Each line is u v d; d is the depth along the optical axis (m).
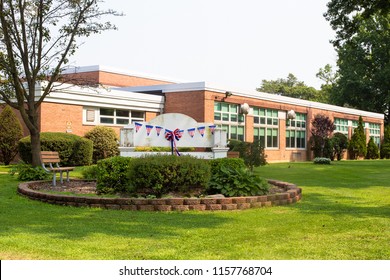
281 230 6.51
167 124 12.61
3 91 16.28
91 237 5.89
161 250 5.28
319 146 35.56
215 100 25.84
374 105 52.91
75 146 19.28
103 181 9.55
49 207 8.58
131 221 7.12
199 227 6.70
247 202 8.59
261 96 29.72
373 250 5.36
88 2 15.87
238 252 5.22
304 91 70.44
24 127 21.56
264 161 18.80
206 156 12.37
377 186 13.87
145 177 8.88
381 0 23.83
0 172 16.47
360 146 41.09
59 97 20.56
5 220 7.11
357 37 51.97
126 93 23.88
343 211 8.48
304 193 11.66
